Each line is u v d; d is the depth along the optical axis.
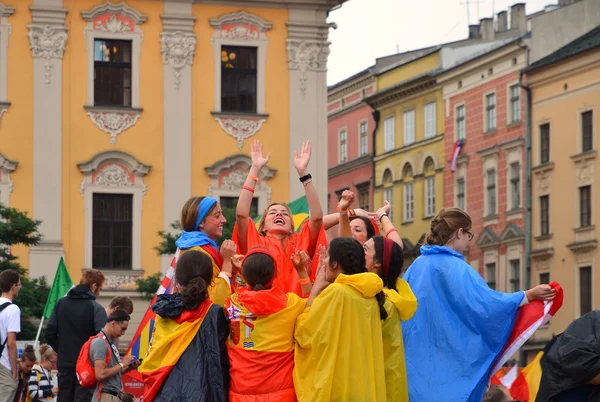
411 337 10.45
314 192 11.12
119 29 37.91
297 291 10.74
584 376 8.64
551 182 51.12
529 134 52.38
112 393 13.38
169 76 38.09
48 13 37.34
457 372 10.28
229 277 10.03
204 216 10.48
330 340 9.20
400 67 62.53
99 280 14.36
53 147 37.28
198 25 38.41
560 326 49.94
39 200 37.09
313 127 38.91
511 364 40.59
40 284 32.06
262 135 38.59
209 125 38.31
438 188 59.16
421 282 10.53
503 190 54.09
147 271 37.62
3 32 37.12
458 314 10.38
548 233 51.19
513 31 59.78
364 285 9.27
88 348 13.30
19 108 37.16
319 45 39.09
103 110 37.66
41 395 18.62
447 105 58.38
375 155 64.81
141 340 15.80
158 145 38.03
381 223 11.52
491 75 54.97
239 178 38.34
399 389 9.59
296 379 9.31
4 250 32.41
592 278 48.62
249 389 9.30
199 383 9.23
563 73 50.47
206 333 9.38
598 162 48.50
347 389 9.18
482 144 55.66
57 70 37.44
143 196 37.75
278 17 38.91
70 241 37.25
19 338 31.03
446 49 59.25
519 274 52.91
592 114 48.97
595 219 48.53
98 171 37.56
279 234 10.97
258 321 9.38
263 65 38.69
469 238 10.79
